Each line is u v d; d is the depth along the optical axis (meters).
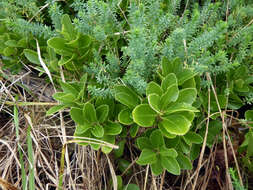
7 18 0.45
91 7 0.40
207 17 0.47
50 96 0.52
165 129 0.37
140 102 0.39
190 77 0.38
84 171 0.46
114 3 0.43
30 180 0.38
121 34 0.47
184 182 0.49
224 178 0.49
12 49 0.48
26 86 0.53
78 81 0.46
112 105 0.42
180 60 0.40
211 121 0.45
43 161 0.47
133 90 0.40
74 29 0.42
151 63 0.41
